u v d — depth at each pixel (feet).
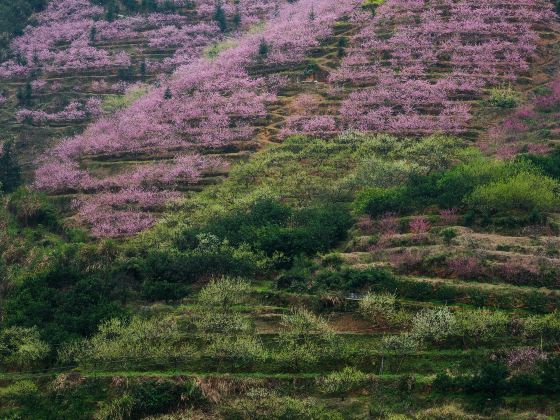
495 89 392.47
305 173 333.42
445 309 203.10
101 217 329.31
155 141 394.52
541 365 179.52
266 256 263.70
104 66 511.81
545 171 280.31
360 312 219.41
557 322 193.57
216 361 208.03
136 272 266.98
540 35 441.27
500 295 213.25
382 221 271.49
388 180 309.63
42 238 322.75
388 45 443.73
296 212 293.02
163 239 290.97
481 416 170.19
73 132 442.50
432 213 272.92
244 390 194.08
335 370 199.21
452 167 314.35
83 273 261.44
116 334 223.10
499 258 229.86
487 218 257.96
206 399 192.54
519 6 464.24
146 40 542.16
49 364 221.46
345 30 478.18
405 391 184.65
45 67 514.68
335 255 251.19
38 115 459.32
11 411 201.98
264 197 308.60
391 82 406.41
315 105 407.44
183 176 356.59
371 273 230.89
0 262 282.77
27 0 594.24
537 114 358.84
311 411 179.32
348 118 384.47
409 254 241.35
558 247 232.94
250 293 240.32
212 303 231.91
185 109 418.92
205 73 451.94
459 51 429.79
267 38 478.18
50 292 248.32
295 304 230.89
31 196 355.36
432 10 472.85
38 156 421.18
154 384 197.16
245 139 388.78
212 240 272.51
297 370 201.16
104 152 396.16
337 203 306.55
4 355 226.38
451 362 193.77
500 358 189.98
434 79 410.11
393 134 365.20
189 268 258.78
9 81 511.40
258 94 428.97
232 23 553.64
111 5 586.04
